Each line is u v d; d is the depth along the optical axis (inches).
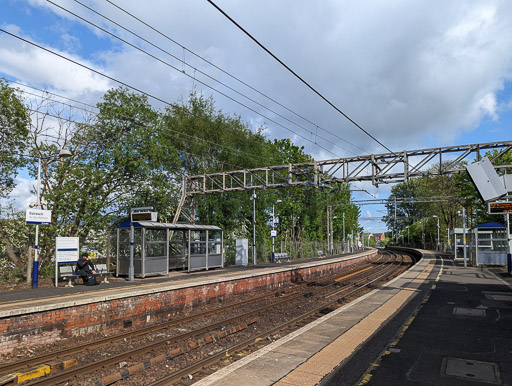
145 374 283.4
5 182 839.1
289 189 1759.4
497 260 1095.6
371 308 464.8
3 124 802.8
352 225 2805.1
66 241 621.3
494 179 491.2
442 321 391.5
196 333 412.5
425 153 761.6
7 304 405.4
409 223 3917.3
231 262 1186.6
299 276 997.8
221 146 1290.6
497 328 362.0
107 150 926.4
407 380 231.5
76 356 337.4
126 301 470.3
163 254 776.9
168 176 1105.4
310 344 306.2
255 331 427.8
